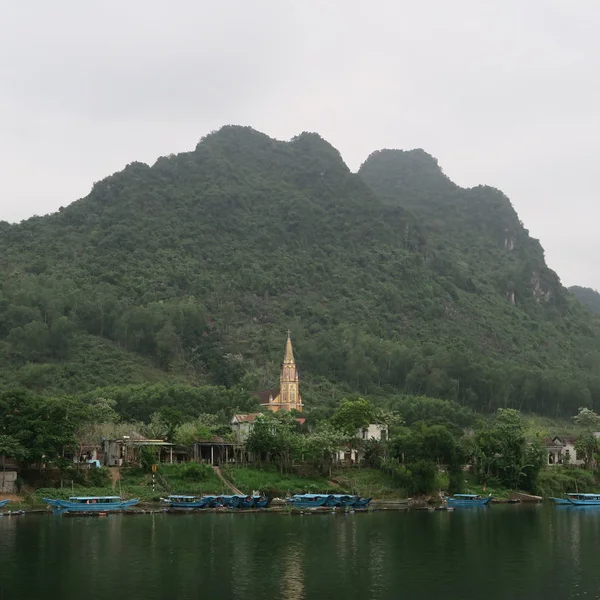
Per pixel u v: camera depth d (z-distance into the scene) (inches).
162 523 4566.9
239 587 2844.5
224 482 5994.1
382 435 7101.4
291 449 6328.7
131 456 6181.1
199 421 7224.4
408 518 5049.2
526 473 6894.7
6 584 2861.7
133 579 2957.7
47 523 4503.0
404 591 2812.5
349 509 5418.3
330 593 2770.7
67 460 5452.8
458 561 3395.7
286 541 3900.1
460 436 7859.3
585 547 3811.5
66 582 2898.6
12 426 5383.9
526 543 3932.1
